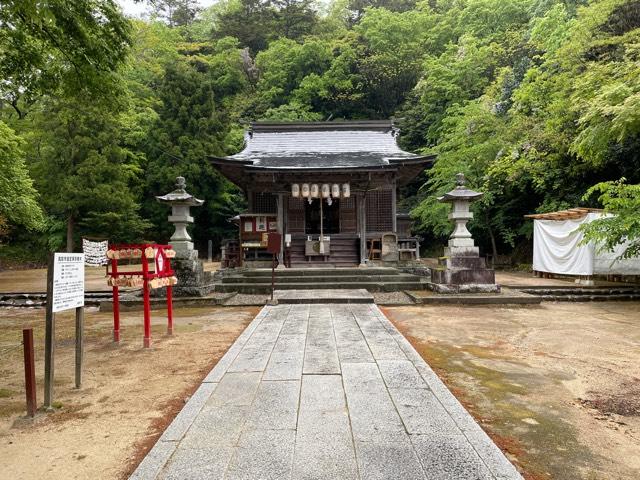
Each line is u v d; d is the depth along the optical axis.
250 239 14.80
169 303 6.75
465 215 10.43
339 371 4.44
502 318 8.08
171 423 3.18
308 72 36.06
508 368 4.84
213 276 12.09
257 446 2.79
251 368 4.57
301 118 32.91
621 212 9.47
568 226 13.30
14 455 2.87
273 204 16.45
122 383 4.37
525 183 17.47
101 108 7.69
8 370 5.00
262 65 39.22
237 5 46.56
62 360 5.31
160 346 5.95
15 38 6.21
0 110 23.19
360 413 3.33
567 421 3.38
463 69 26.05
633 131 10.55
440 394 3.76
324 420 3.20
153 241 29.92
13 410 3.70
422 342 6.12
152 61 36.19
